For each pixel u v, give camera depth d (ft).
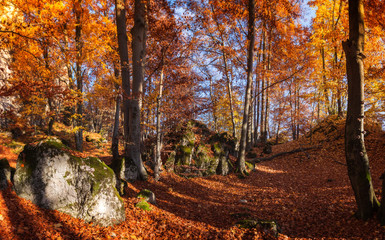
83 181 16.21
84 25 35.68
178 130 44.11
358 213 18.43
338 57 63.16
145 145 41.70
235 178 41.45
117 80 35.22
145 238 15.57
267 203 27.25
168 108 35.35
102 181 16.53
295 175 43.09
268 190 33.71
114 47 39.63
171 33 32.94
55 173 16.19
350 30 18.17
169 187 31.58
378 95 40.06
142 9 31.55
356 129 17.92
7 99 47.55
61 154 16.49
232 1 43.37
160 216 19.56
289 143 70.18
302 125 61.82
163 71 35.53
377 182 28.76
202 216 22.22
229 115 88.99
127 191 24.36
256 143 77.46
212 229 18.42
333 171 40.93
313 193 29.45
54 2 31.19
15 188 15.98
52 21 31.96
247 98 45.03
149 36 38.37
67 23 34.76
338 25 61.00
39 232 12.73
